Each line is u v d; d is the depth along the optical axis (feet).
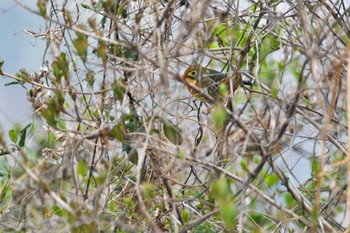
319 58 23.25
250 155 24.14
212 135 26.07
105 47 21.43
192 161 21.97
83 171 21.27
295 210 24.72
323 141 21.06
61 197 21.29
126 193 26.48
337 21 23.53
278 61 27.04
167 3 24.17
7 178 25.66
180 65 22.94
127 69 21.36
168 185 24.48
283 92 23.43
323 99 24.27
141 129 23.35
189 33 22.04
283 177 22.20
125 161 24.45
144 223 24.89
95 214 20.51
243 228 23.77
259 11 25.25
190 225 22.20
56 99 22.44
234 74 24.59
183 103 25.70
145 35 24.72
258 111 25.81
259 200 25.43
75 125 25.90
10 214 25.03
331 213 24.85
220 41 26.25
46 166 24.48
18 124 24.98
